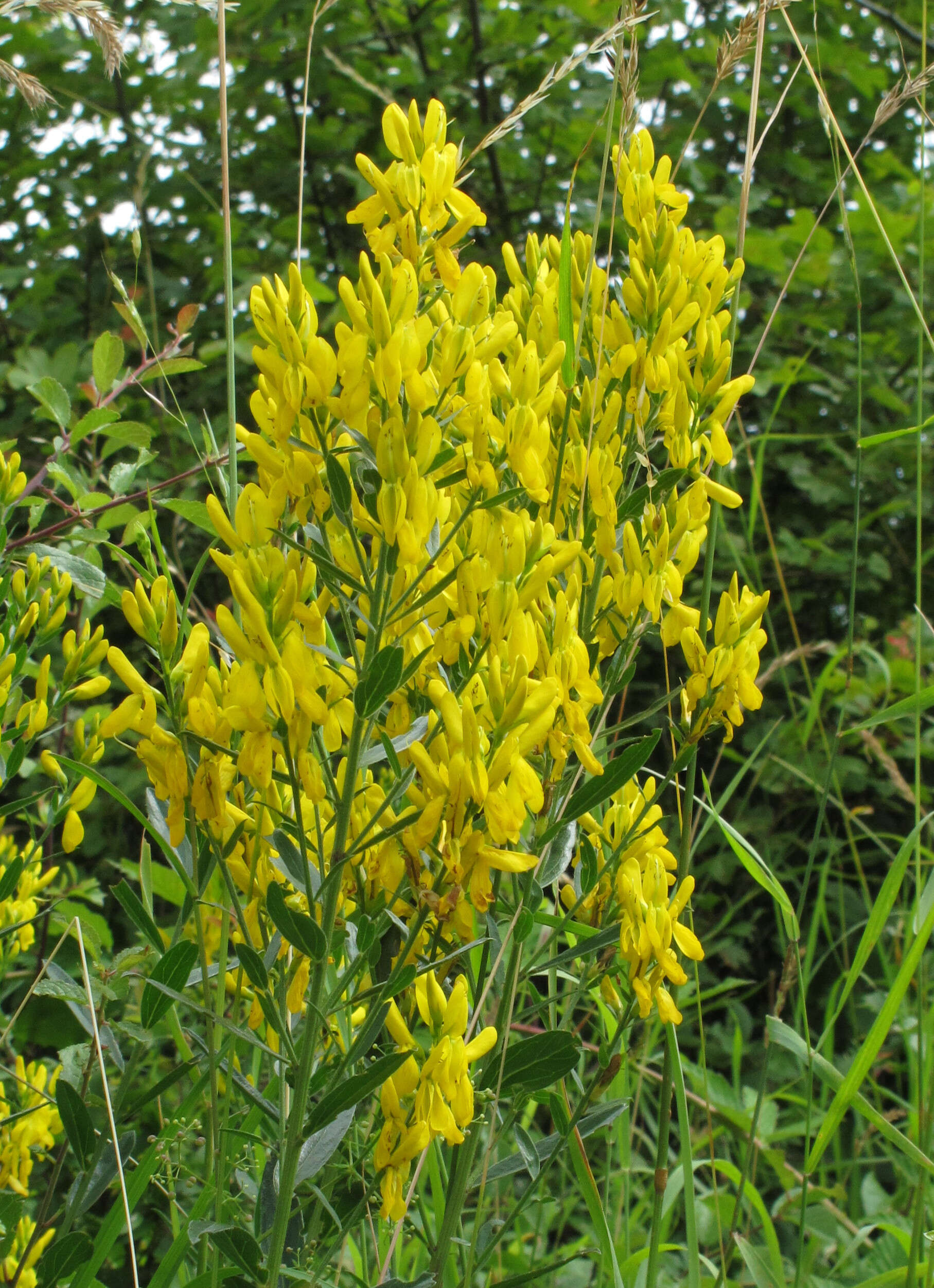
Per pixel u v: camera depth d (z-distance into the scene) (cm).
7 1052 57
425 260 37
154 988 38
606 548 40
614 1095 50
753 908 96
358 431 35
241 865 38
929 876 45
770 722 94
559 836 40
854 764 91
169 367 49
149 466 80
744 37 42
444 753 35
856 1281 56
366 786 38
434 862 36
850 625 47
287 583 34
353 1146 40
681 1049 83
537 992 46
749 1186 47
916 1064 55
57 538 46
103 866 81
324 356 34
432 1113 36
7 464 45
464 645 38
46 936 53
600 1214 41
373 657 35
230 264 43
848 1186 70
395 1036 37
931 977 62
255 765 35
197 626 36
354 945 38
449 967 40
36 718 42
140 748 36
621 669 41
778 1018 45
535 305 42
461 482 38
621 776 37
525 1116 51
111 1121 37
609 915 41
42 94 43
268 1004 36
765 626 93
